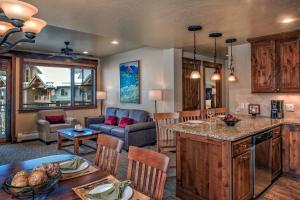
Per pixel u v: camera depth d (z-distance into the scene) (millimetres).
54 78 6719
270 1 2391
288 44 3543
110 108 6785
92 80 7559
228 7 2564
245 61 4344
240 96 4418
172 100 5145
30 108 6191
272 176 3078
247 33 3631
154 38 4027
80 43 5316
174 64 5086
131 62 6332
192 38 3986
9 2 1632
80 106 7168
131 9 2604
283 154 3398
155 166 1424
